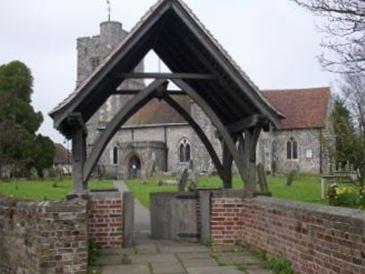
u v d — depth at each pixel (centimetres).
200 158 5303
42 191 2641
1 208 943
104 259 923
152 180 4097
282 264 786
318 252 664
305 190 2461
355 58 1003
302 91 5297
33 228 798
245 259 905
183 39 1038
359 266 548
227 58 988
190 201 1126
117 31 6150
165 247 1044
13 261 878
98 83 955
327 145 1527
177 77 1031
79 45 6219
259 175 1079
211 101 1191
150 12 968
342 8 942
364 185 1207
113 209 1048
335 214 611
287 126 5019
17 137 4125
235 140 1212
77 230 788
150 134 5625
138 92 1072
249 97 996
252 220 979
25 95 5484
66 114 943
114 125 1007
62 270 777
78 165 1004
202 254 962
